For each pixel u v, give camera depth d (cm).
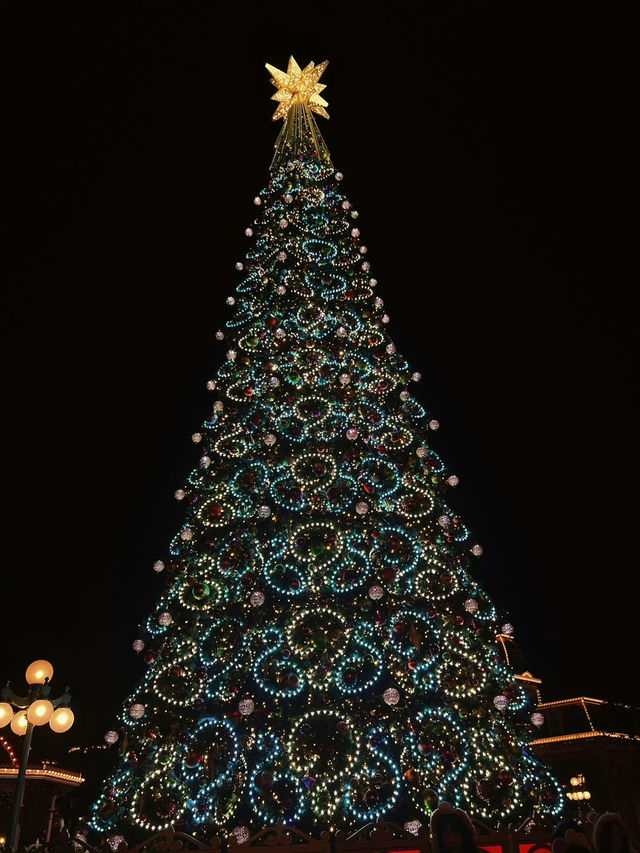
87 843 710
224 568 843
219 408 1009
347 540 853
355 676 761
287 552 845
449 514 923
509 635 901
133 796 736
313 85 1588
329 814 699
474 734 757
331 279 1157
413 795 731
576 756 1664
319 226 1276
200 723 768
